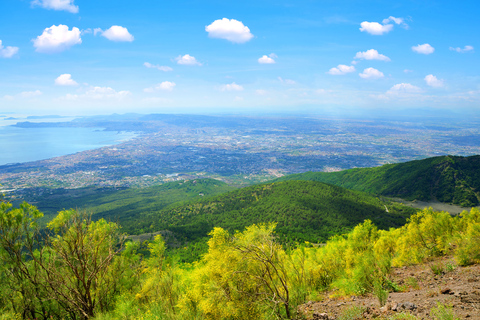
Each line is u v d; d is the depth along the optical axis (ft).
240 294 25.49
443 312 15.67
